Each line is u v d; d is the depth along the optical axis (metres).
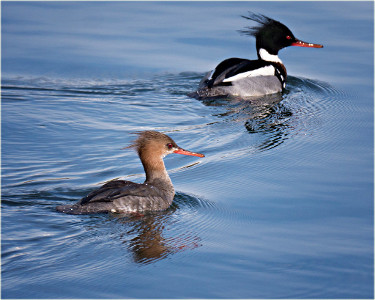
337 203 12.92
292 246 11.11
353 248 11.01
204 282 9.90
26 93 20.36
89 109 19.19
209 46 24.66
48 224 11.86
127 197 12.65
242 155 15.94
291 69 23.78
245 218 12.35
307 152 16.08
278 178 14.41
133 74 22.45
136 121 18.34
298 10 27.97
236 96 21.23
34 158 15.63
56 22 26.95
